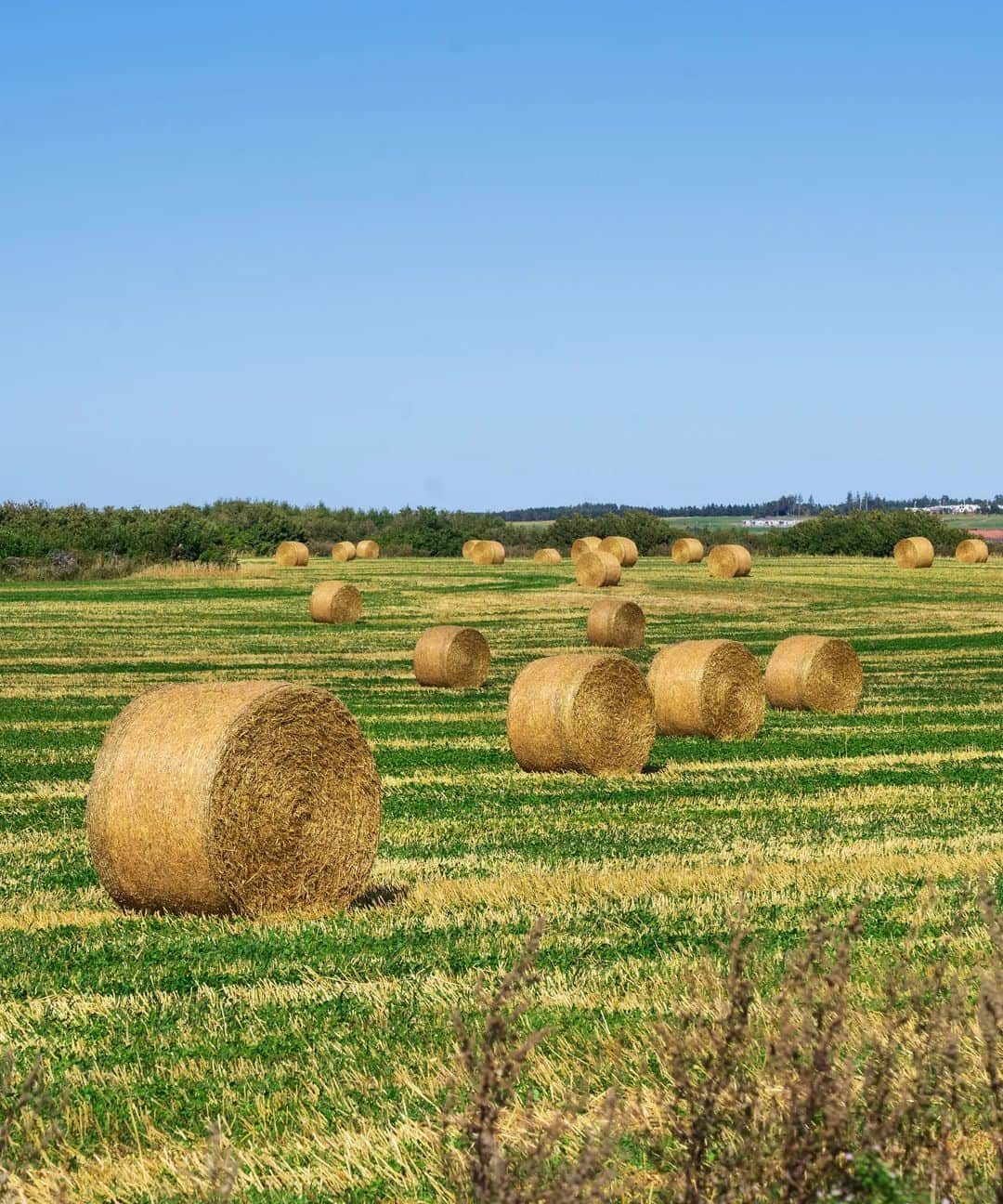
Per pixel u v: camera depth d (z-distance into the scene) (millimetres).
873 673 62375
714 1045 9383
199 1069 14203
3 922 21266
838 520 164375
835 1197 8188
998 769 37500
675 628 80312
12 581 112812
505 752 40844
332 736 22547
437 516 185000
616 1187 10148
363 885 23016
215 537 137875
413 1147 11875
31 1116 11766
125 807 21406
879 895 22344
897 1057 11367
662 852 26812
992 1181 9055
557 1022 15125
